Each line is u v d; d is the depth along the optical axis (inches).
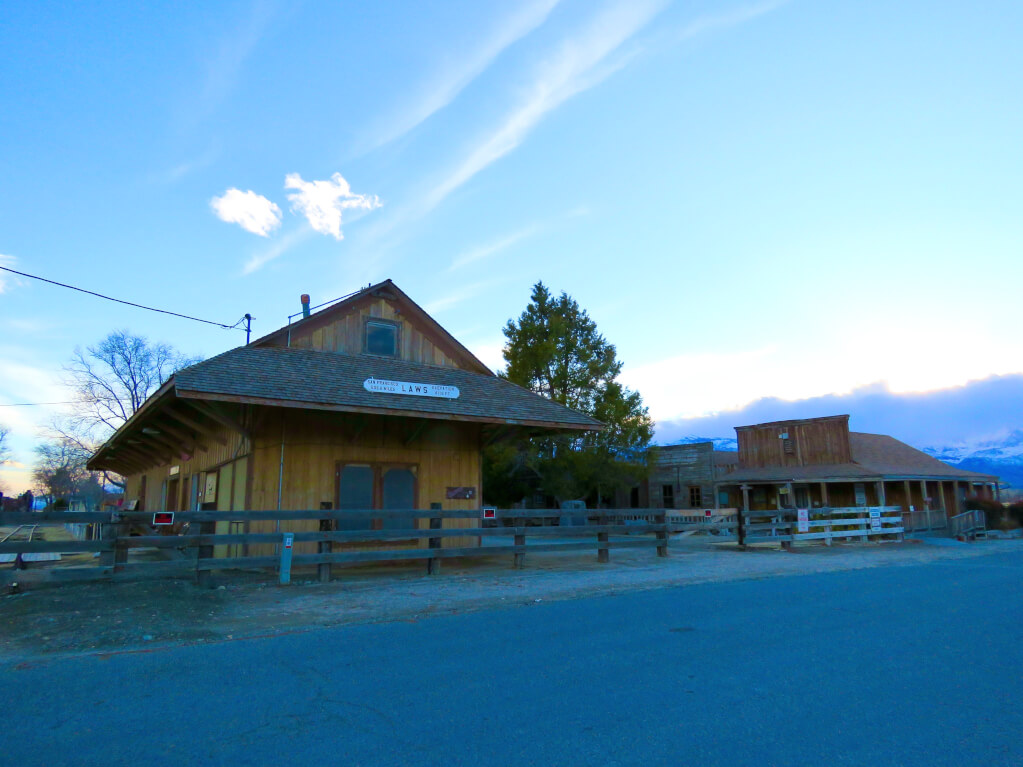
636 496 1514.5
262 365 502.0
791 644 261.4
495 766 146.4
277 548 511.5
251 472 510.3
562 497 1144.8
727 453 1651.1
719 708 185.3
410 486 587.2
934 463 1393.9
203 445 680.4
